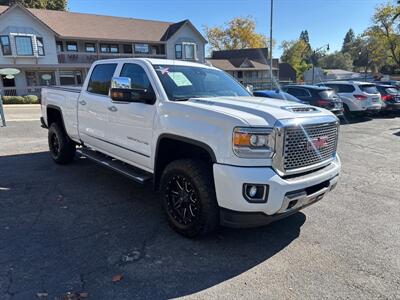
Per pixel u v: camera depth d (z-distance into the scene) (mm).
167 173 3568
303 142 3156
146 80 4066
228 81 4836
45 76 31141
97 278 2793
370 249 3363
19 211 4156
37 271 2865
